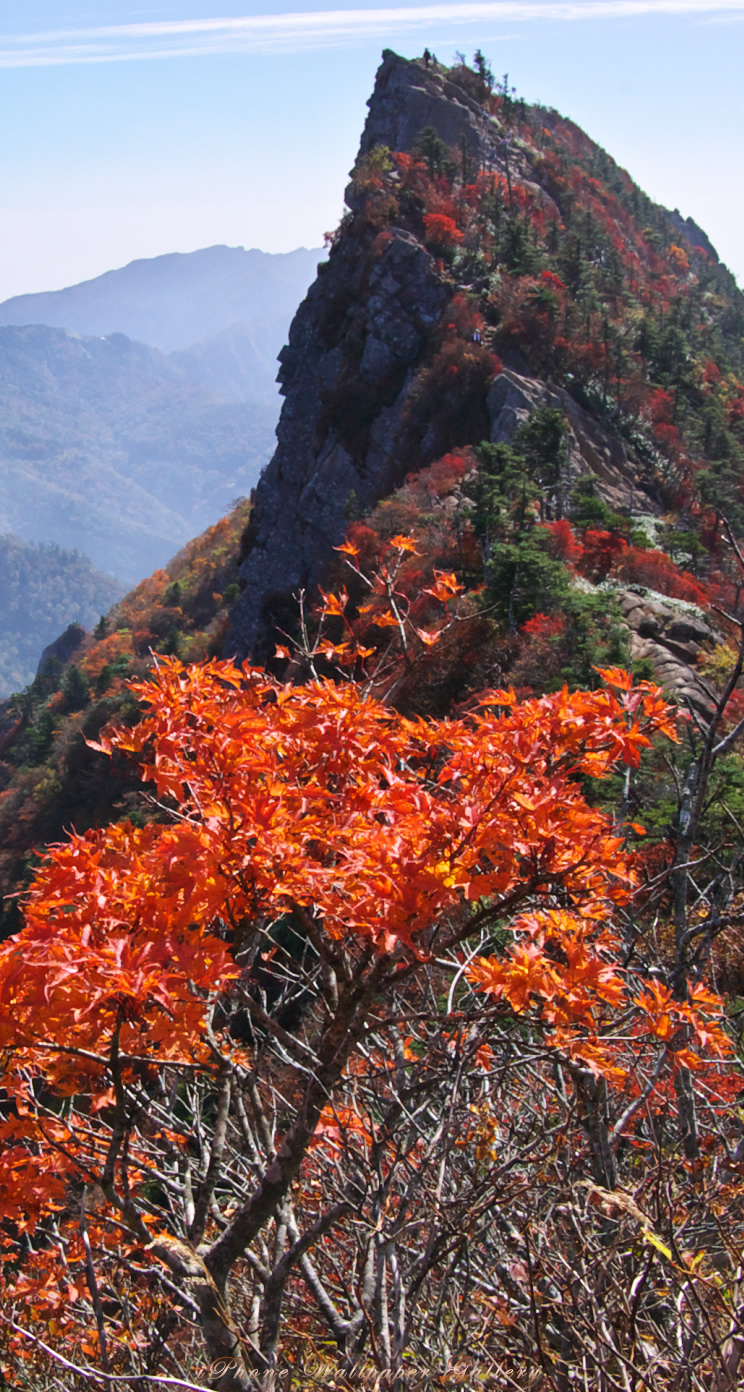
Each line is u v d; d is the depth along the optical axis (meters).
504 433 71.06
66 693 110.62
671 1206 2.80
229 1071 3.25
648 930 4.39
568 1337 2.89
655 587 47.81
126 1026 3.04
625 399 83.12
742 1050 4.60
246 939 3.26
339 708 3.29
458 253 86.62
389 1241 3.29
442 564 48.12
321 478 81.94
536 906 3.15
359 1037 3.21
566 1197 3.25
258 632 84.31
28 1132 3.27
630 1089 4.39
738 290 173.38
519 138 123.75
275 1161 3.15
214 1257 3.13
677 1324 2.69
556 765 3.11
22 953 2.54
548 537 42.12
